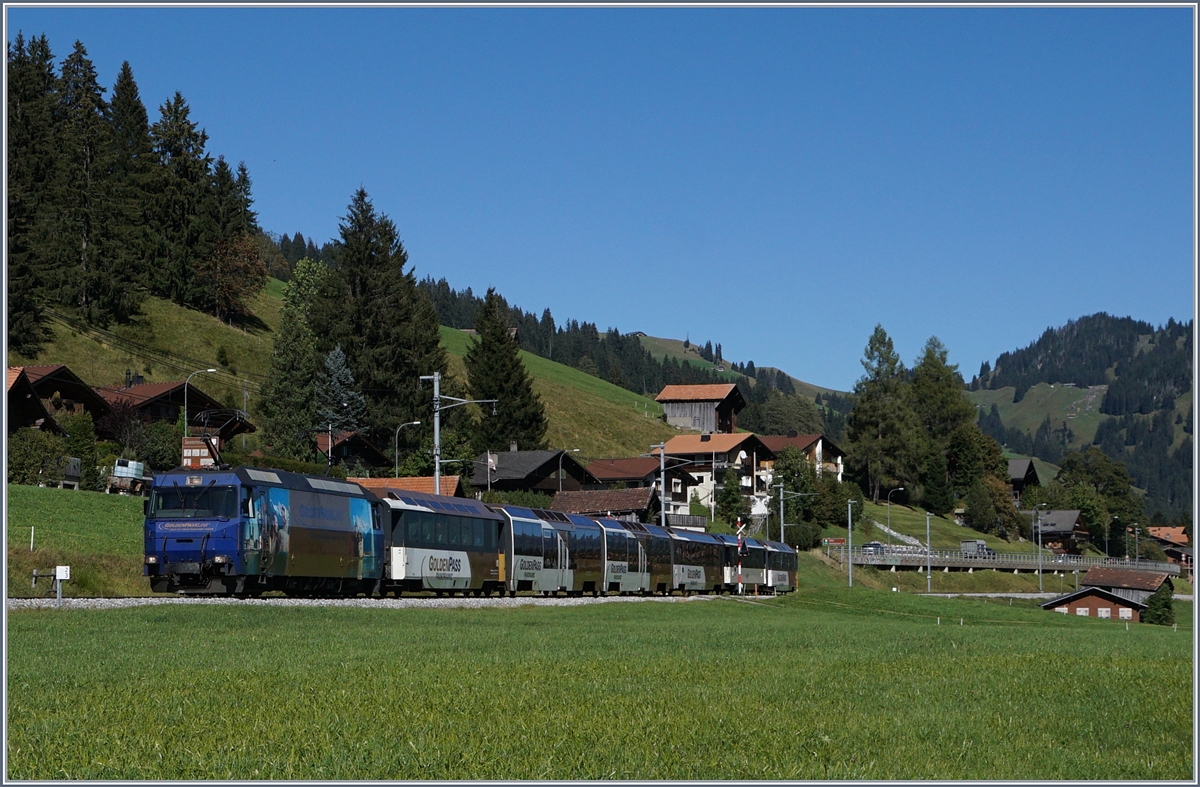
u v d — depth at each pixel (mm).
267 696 16172
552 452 114750
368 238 121438
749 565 80938
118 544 49938
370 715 14672
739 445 149125
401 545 45125
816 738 13672
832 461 171625
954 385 183750
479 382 124438
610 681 18719
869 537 139750
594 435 177375
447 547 48375
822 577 110812
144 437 84438
